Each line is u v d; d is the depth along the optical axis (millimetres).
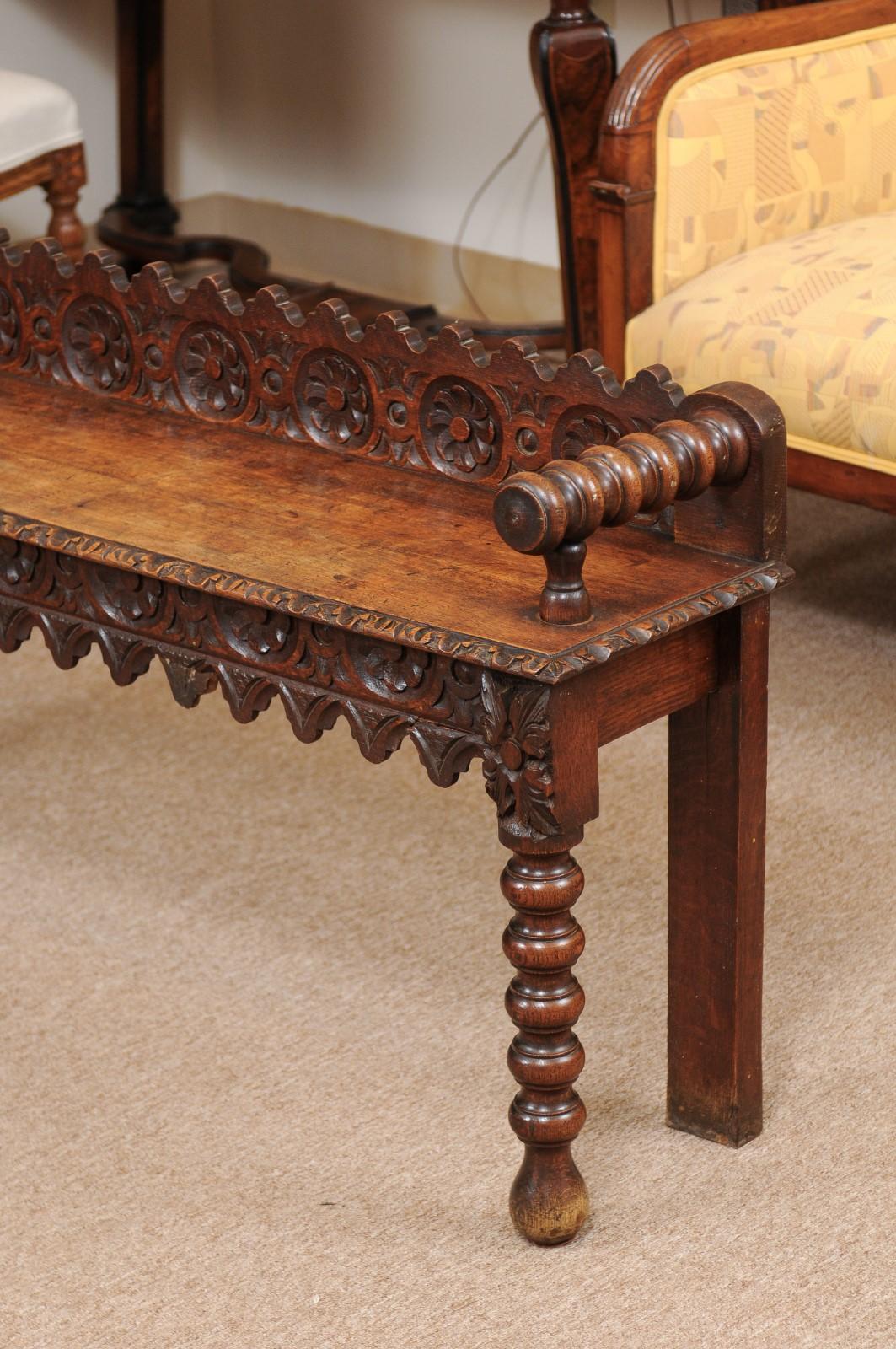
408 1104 2035
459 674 1596
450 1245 1816
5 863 2568
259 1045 2150
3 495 1964
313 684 1721
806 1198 1867
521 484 1523
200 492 1959
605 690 1619
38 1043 2168
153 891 2486
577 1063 1725
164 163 5645
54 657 1935
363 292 5484
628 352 2979
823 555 3492
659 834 2592
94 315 2264
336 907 2432
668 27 4988
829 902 2398
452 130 5570
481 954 2318
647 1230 1830
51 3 5828
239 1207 1881
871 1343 1669
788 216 3076
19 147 3895
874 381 2664
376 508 1903
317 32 5840
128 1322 1726
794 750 2797
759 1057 1935
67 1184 1924
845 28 3098
